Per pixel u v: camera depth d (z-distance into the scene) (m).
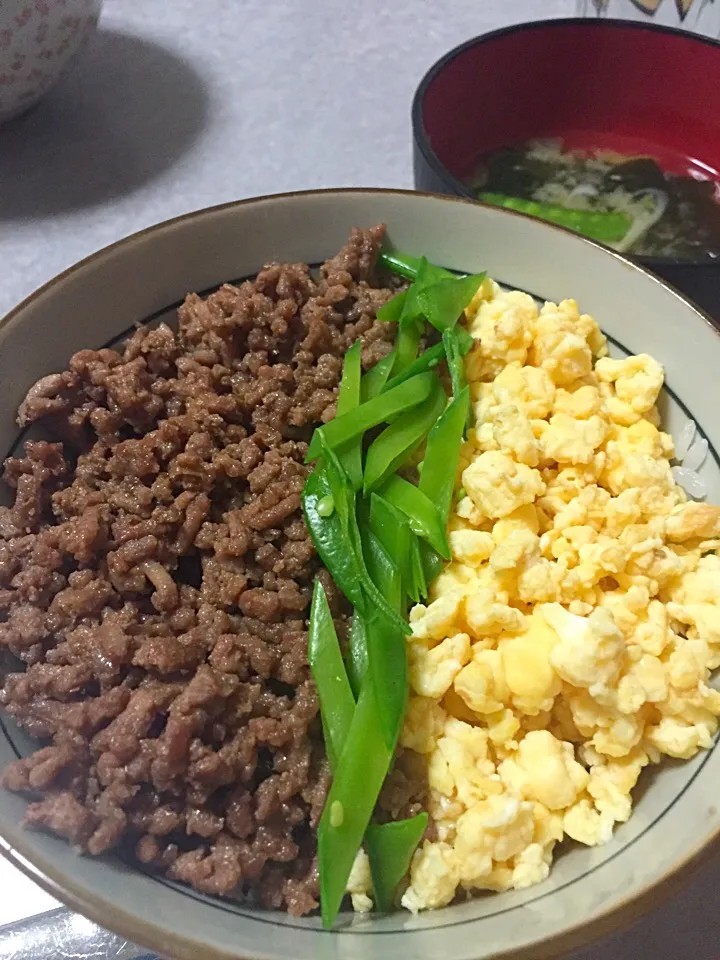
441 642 0.17
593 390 0.19
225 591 0.16
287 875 0.15
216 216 0.19
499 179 0.27
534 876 0.15
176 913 0.13
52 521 0.17
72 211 0.25
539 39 0.26
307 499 0.17
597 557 0.17
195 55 0.30
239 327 0.19
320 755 0.16
